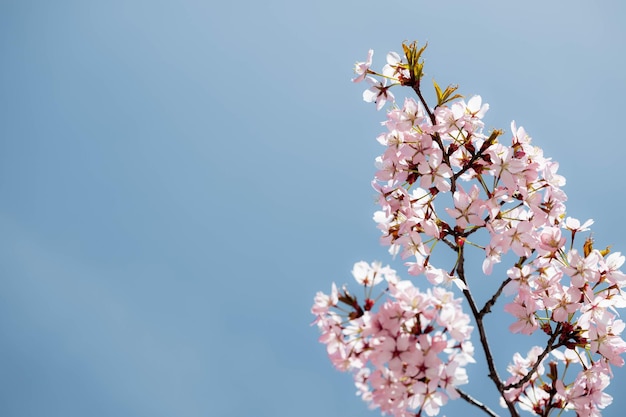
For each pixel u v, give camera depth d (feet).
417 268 6.54
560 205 6.59
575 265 6.44
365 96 6.76
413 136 6.63
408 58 6.66
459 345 6.22
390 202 6.61
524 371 6.59
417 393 6.21
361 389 6.34
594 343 6.44
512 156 6.54
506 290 6.51
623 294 6.43
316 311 6.29
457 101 6.59
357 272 6.33
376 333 6.19
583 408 6.43
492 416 6.30
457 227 6.51
